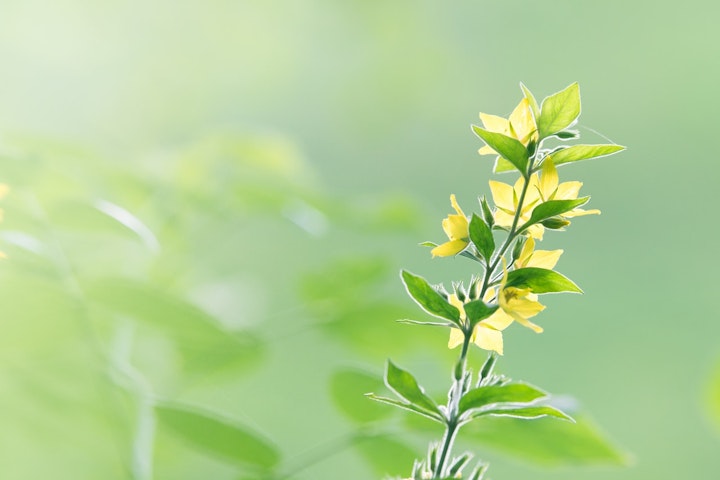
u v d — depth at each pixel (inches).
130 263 43.9
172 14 72.9
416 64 88.8
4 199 37.7
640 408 107.9
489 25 130.3
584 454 38.5
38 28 66.2
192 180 49.1
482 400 32.6
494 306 32.4
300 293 43.7
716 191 133.0
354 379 38.8
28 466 40.0
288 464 38.2
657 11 139.6
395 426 38.9
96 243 42.1
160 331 39.2
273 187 47.6
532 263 33.1
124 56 69.9
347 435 38.9
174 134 72.5
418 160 122.1
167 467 42.3
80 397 38.2
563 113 32.8
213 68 77.6
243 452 37.7
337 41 88.1
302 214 47.9
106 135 67.5
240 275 59.0
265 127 103.9
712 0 140.2
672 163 134.8
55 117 65.7
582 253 123.5
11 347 37.9
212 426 37.5
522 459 38.9
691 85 136.9
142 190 42.8
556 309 112.0
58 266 37.6
